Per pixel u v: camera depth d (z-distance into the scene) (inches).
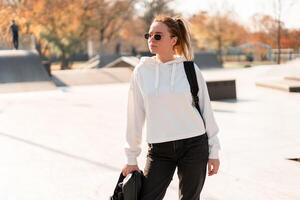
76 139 319.0
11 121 410.3
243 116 425.1
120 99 591.5
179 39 110.7
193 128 107.3
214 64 1530.5
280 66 1198.3
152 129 107.8
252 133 333.4
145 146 284.8
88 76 934.4
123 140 313.3
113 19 2277.3
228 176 214.2
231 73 1163.3
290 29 2290.8
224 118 414.0
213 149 111.0
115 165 242.1
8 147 295.3
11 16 1670.8
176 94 105.5
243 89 721.0
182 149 107.3
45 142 309.7
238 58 2581.2
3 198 188.5
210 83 565.6
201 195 185.3
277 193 187.6
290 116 419.8
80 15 1876.2
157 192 107.3
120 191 106.4
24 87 756.0
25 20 1699.1
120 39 3221.0
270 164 237.8
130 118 110.8
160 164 108.2
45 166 242.4
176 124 106.8
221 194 186.5
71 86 836.6
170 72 108.0
